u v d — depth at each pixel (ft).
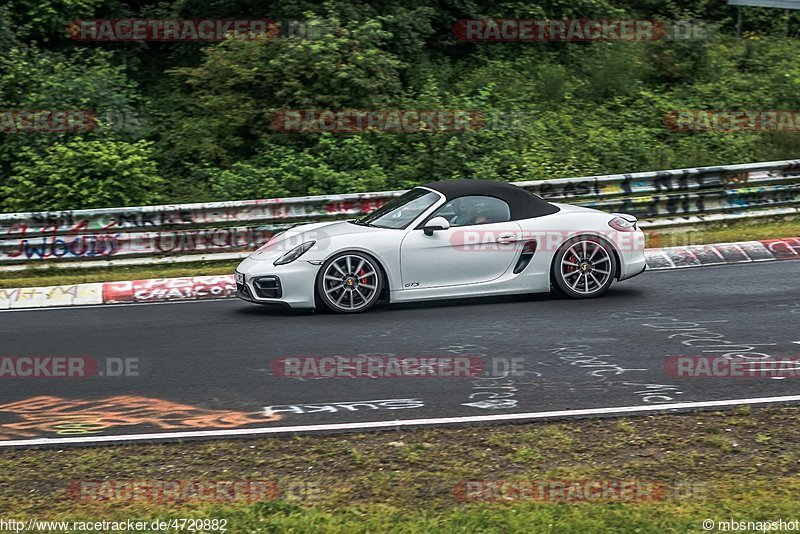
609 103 69.15
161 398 23.56
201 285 39.68
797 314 30.91
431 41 75.77
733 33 85.97
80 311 36.11
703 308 32.22
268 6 68.90
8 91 59.52
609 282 34.73
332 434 20.21
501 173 57.52
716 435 19.57
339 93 61.46
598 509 15.66
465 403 22.43
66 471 18.37
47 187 52.70
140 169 54.70
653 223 49.29
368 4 69.56
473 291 33.91
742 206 50.31
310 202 47.44
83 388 24.70
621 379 24.11
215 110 62.23
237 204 46.80
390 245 33.32
